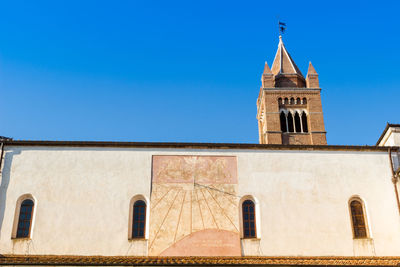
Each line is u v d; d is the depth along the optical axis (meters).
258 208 28.97
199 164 29.78
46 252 26.92
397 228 29.00
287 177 29.86
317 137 54.41
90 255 26.94
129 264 26.30
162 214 28.23
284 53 63.25
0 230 27.22
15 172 28.84
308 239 28.30
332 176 30.14
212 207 28.62
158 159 29.75
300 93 57.34
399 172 29.97
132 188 28.83
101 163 29.39
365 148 31.08
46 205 28.09
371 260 27.59
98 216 27.97
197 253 27.28
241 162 30.06
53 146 29.72
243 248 27.72
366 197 29.77
